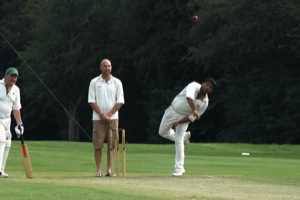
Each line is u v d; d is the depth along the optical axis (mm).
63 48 120375
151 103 116938
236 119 106625
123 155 31797
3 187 23391
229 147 66938
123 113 125188
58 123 131000
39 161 42562
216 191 24875
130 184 26641
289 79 101750
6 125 29969
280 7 95125
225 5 98062
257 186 27422
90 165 40812
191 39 108812
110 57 120750
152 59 114875
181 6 110438
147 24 115375
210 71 113875
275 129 103250
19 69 124500
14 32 129250
